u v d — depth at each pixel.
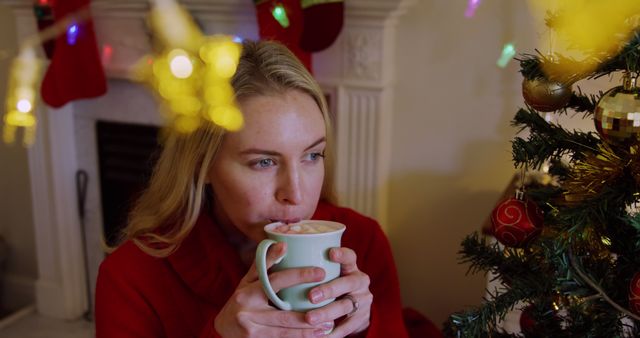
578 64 0.70
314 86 0.89
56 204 2.32
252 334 0.72
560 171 0.88
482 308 0.74
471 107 1.68
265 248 0.69
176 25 1.82
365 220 1.16
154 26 1.84
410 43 1.71
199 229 0.97
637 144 0.66
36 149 2.28
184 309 0.97
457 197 1.77
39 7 2.01
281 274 0.70
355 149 1.81
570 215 0.66
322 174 0.88
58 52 1.98
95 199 2.36
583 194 0.70
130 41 2.02
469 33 1.62
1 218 2.57
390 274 1.11
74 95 2.04
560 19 0.69
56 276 2.42
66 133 2.28
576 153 0.76
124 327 0.95
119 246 1.07
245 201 0.84
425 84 1.72
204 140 0.88
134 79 2.02
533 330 0.81
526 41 1.56
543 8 1.48
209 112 0.85
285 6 1.61
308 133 0.83
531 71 0.74
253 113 0.82
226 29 1.87
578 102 0.81
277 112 0.82
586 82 1.35
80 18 1.96
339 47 1.75
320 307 0.72
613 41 0.64
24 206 2.51
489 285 1.36
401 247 1.89
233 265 0.96
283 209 0.84
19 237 2.57
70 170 2.32
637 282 0.62
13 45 2.26
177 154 0.94
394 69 1.75
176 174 0.95
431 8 1.65
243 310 0.73
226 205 0.88
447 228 1.81
